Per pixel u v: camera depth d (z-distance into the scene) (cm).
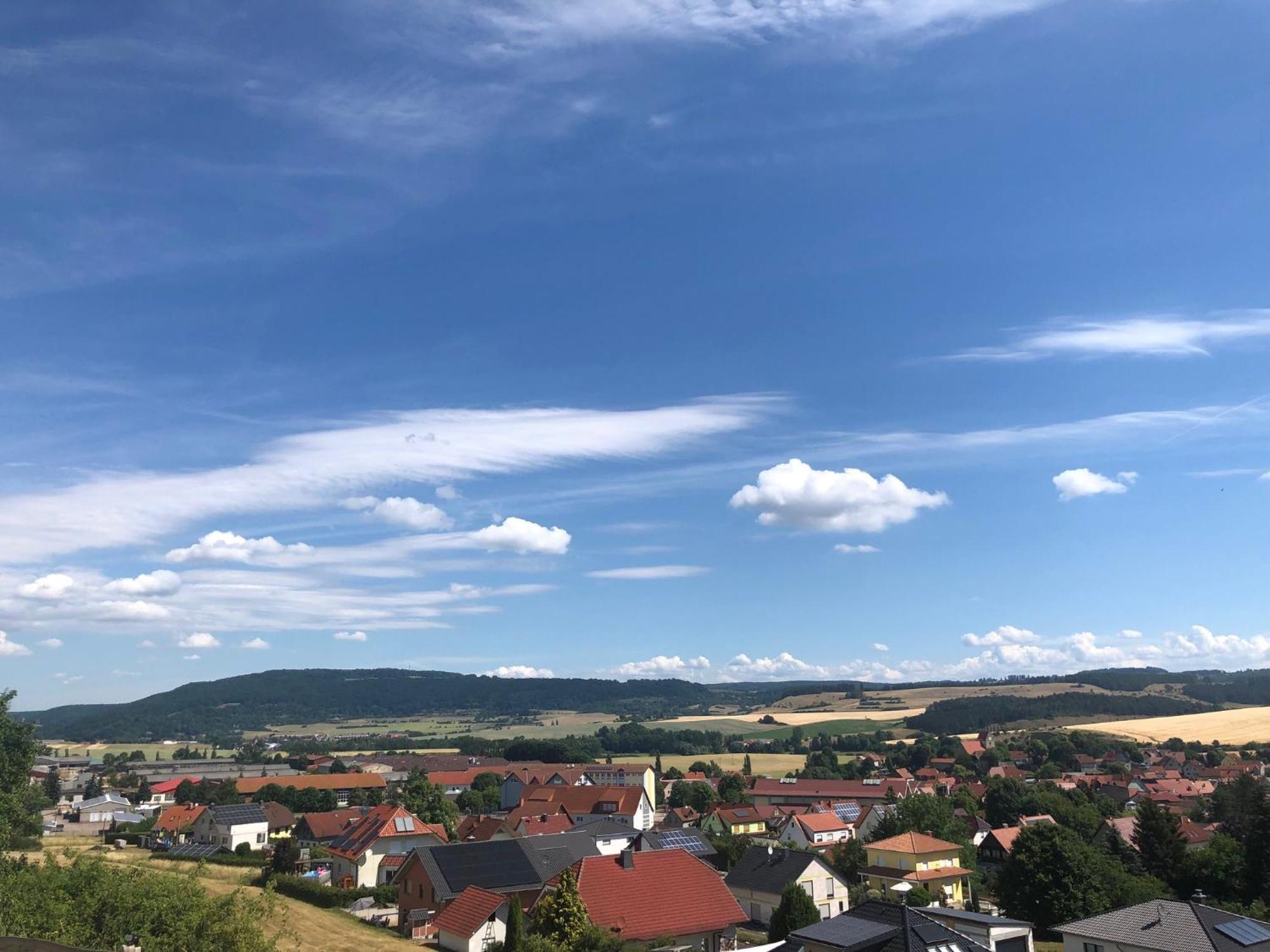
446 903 5747
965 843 8762
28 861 4231
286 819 12038
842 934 3678
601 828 8638
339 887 7531
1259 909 5309
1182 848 7238
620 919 4647
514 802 15888
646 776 16812
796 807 13638
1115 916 4359
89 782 18388
